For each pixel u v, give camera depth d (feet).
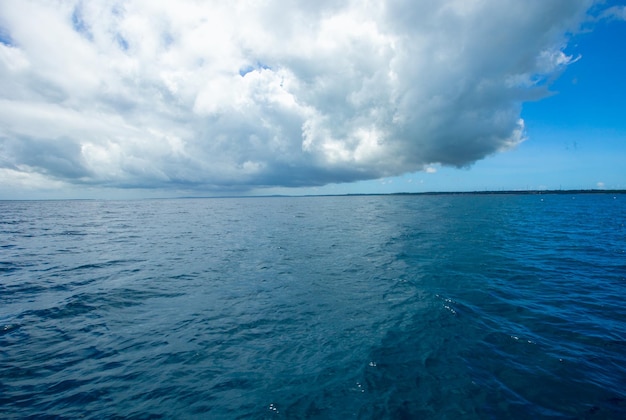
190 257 50.83
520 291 31.01
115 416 14.40
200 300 29.99
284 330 23.12
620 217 115.65
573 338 20.97
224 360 19.10
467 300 28.48
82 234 82.79
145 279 37.45
